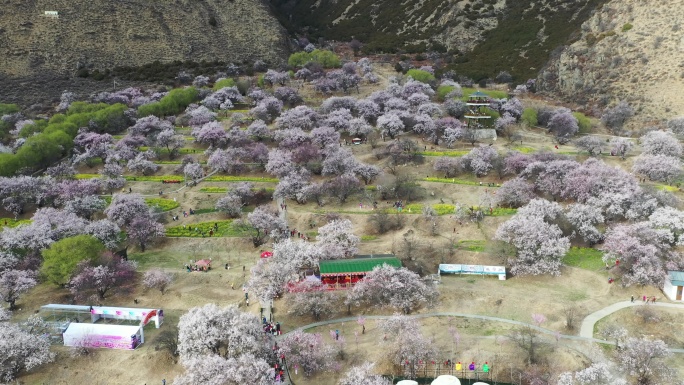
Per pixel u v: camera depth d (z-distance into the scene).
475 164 117.06
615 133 145.25
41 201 112.50
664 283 76.81
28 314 78.38
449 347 68.44
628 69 164.88
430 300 76.81
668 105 146.75
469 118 148.88
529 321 72.88
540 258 83.44
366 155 133.50
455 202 108.25
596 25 187.38
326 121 146.50
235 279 85.81
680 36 162.25
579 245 90.62
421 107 150.50
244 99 178.62
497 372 64.50
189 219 107.69
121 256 90.94
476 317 74.25
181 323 67.31
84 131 146.38
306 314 76.06
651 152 119.88
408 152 128.75
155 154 136.12
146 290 83.56
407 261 86.69
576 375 58.69
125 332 70.62
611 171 103.62
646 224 84.56
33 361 65.00
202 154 138.50
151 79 197.12
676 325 70.19
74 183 114.31
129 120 158.50
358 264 81.88
